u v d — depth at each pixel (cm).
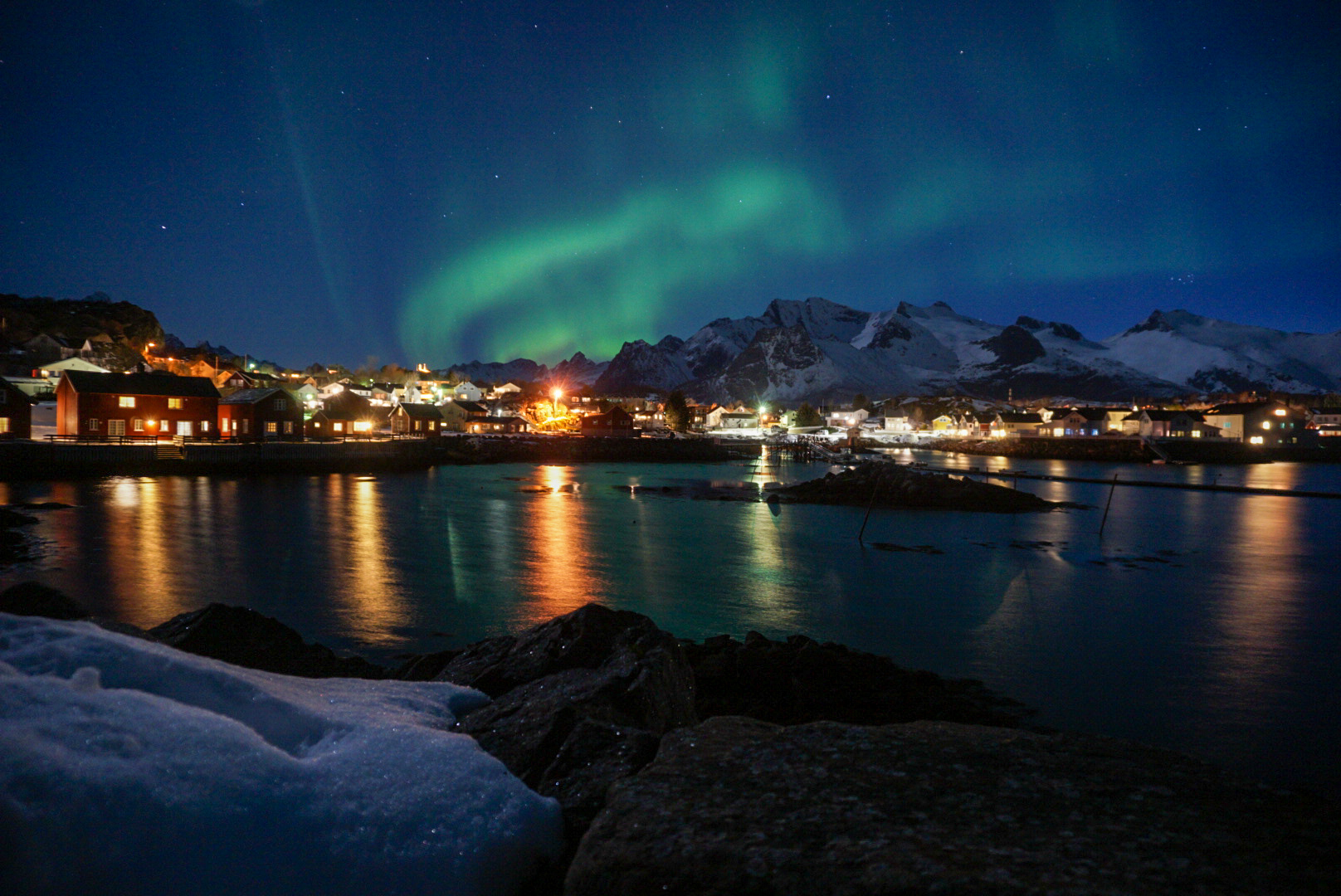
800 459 11988
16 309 12669
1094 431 15800
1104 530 4144
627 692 492
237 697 342
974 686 1428
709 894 239
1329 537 3938
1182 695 1401
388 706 447
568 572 2573
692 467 9838
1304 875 232
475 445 10212
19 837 213
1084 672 1537
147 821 238
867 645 1728
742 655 1361
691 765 329
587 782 358
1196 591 2483
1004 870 234
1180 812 281
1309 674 1536
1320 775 1073
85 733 258
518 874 296
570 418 15125
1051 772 320
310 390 11050
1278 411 13512
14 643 331
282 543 3064
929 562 2973
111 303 14400
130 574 2323
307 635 1700
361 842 270
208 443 6581
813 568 2767
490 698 554
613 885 251
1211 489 6812
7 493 4703
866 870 236
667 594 2244
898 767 324
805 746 350
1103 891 221
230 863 245
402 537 3328
